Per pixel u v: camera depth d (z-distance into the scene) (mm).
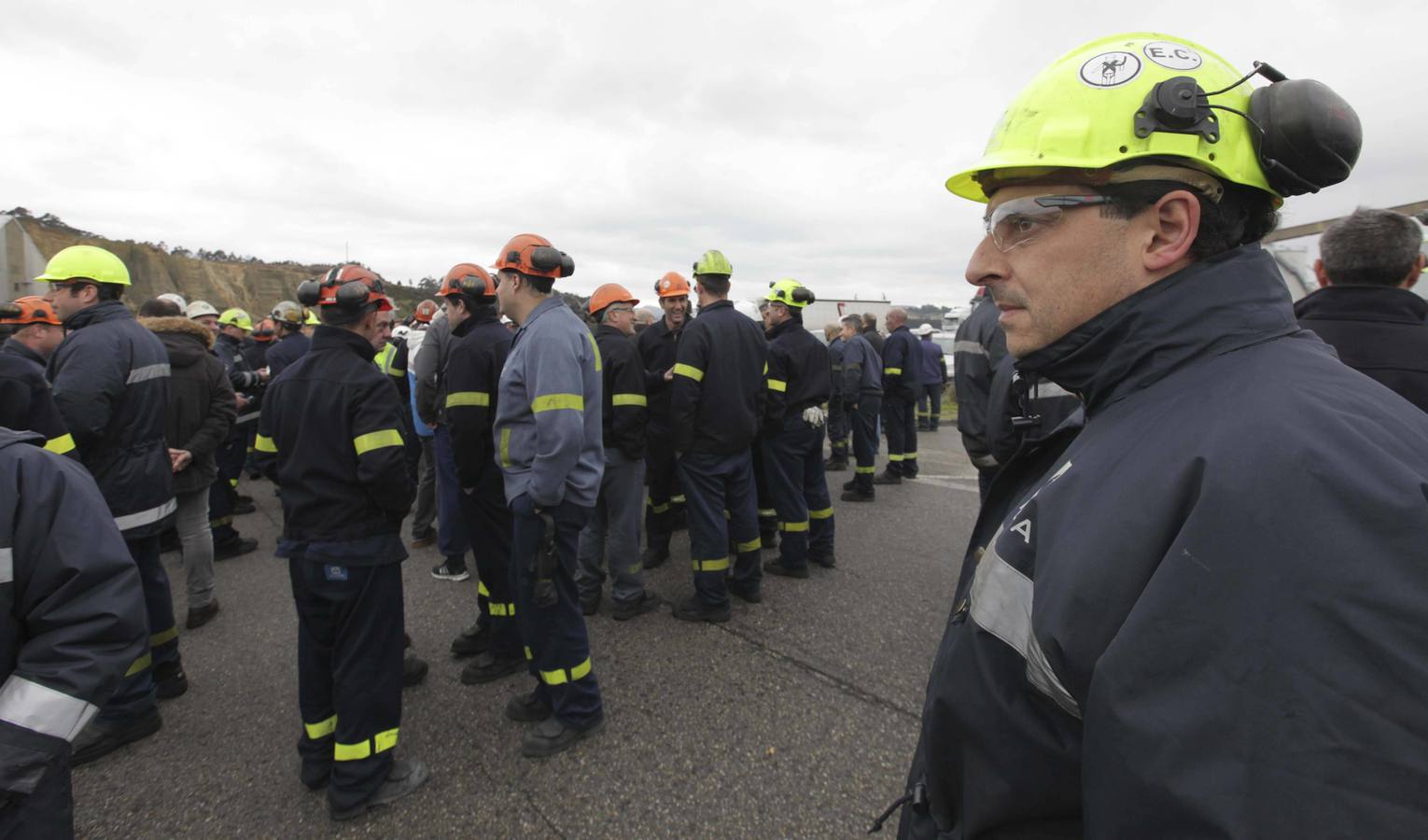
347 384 2166
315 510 2164
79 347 2680
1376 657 443
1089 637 572
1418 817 421
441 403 4059
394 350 5250
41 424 2303
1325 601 458
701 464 3553
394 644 2250
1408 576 457
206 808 2246
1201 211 694
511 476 2492
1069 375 780
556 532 2428
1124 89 708
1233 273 678
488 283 3096
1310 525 478
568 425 2301
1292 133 657
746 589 3895
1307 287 3502
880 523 5566
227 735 2684
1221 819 456
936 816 817
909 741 2557
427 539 5078
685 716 2723
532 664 2518
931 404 11750
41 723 1157
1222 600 491
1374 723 435
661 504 4629
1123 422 665
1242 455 524
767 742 2553
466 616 3799
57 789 1184
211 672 3195
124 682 2586
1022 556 695
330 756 2336
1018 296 786
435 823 2150
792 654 3252
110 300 2916
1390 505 471
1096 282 729
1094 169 696
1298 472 497
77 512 1266
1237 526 499
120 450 2746
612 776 2361
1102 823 542
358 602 2174
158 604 2898
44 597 1213
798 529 4219
